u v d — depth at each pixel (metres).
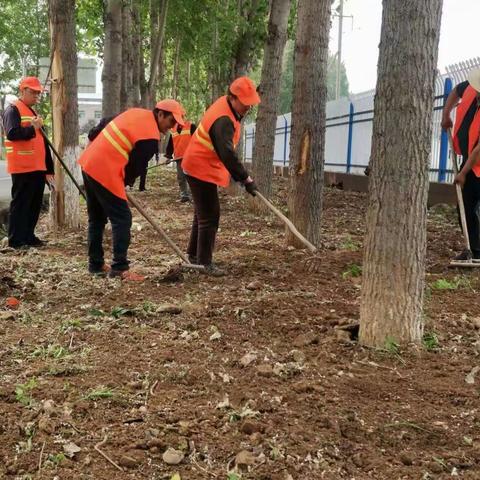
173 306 4.85
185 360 3.83
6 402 3.24
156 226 6.07
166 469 2.68
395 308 3.96
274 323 4.53
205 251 6.06
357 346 4.05
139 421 3.05
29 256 7.00
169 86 31.02
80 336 4.28
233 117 5.78
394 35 3.66
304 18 6.88
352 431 3.00
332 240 8.24
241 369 3.72
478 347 4.10
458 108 6.61
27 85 7.22
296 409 3.20
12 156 7.27
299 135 7.18
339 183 18.73
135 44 20.34
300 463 2.73
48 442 2.84
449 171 13.03
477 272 6.28
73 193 8.73
